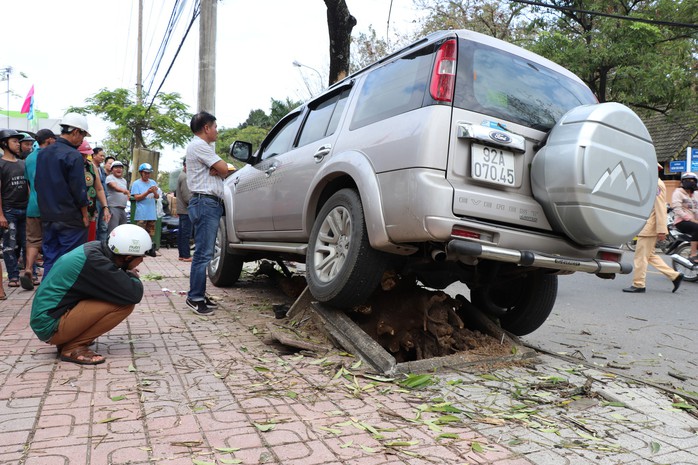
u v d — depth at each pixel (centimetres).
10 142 681
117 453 237
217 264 718
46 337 367
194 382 335
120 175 973
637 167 363
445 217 327
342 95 492
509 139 352
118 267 384
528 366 397
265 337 450
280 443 251
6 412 280
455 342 417
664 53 1956
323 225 438
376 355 371
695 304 728
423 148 338
